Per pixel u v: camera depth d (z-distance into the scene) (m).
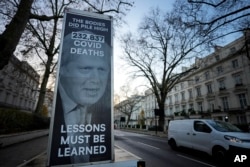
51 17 8.12
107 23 3.98
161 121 26.77
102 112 3.30
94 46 3.68
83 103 3.21
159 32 25.88
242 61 30.59
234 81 32.31
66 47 3.44
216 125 7.20
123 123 87.00
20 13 6.15
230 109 32.56
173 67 25.52
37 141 13.12
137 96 59.53
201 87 41.00
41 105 19.25
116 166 2.55
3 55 5.48
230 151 5.82
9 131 11.45
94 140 3.09
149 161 6.81
